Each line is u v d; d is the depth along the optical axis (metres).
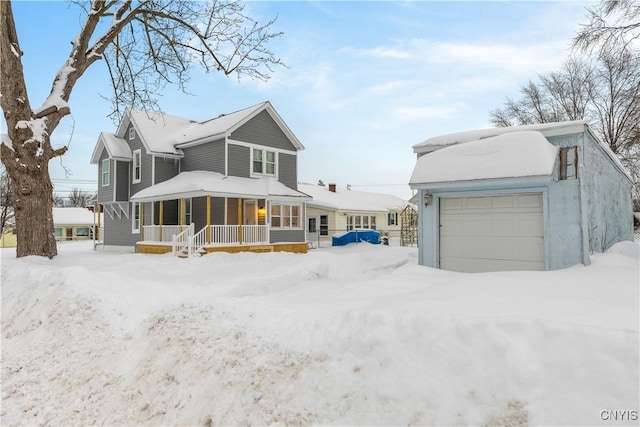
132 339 4.80
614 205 10.75
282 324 3.92
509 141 8.16
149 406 3.59
